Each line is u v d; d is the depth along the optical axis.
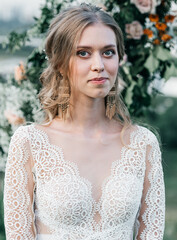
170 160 11.16
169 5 3.70
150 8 3.60
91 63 2.35
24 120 3.80
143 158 2.55
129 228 2.48
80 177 2.45
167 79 3.66
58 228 2.40
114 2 3.66
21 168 2.43
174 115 12.74
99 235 2.41
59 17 2.45
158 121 12.74
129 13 3.62
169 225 6.29
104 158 2.51
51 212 2.38
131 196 2.44
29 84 3.81
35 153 2.46
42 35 3.83
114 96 2.59
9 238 2.42
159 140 3.10
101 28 2.37
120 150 2.55
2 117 3.85
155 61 3.59
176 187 8.58
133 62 3.65
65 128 2.54
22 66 3.77
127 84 3.61
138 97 3.66
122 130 2.58
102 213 2.43
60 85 2.53
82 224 2.41
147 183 2.57
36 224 2.46
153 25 3.71
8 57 4.14
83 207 2.39
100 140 2.54
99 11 2.42
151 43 3.66
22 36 3.85
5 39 3.88
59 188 2.39
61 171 2.44
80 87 2.40
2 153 3.87
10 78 3.95
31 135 2.48
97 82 2.35
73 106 2.53
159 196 2.57
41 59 3.75
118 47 2.52
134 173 2.51
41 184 2.42
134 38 3.62
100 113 2.57
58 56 2.44
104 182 2.46
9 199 2.42
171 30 3.74
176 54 3.76
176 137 12.77
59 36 2.40
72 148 2.50
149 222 2.54
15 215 2.41
